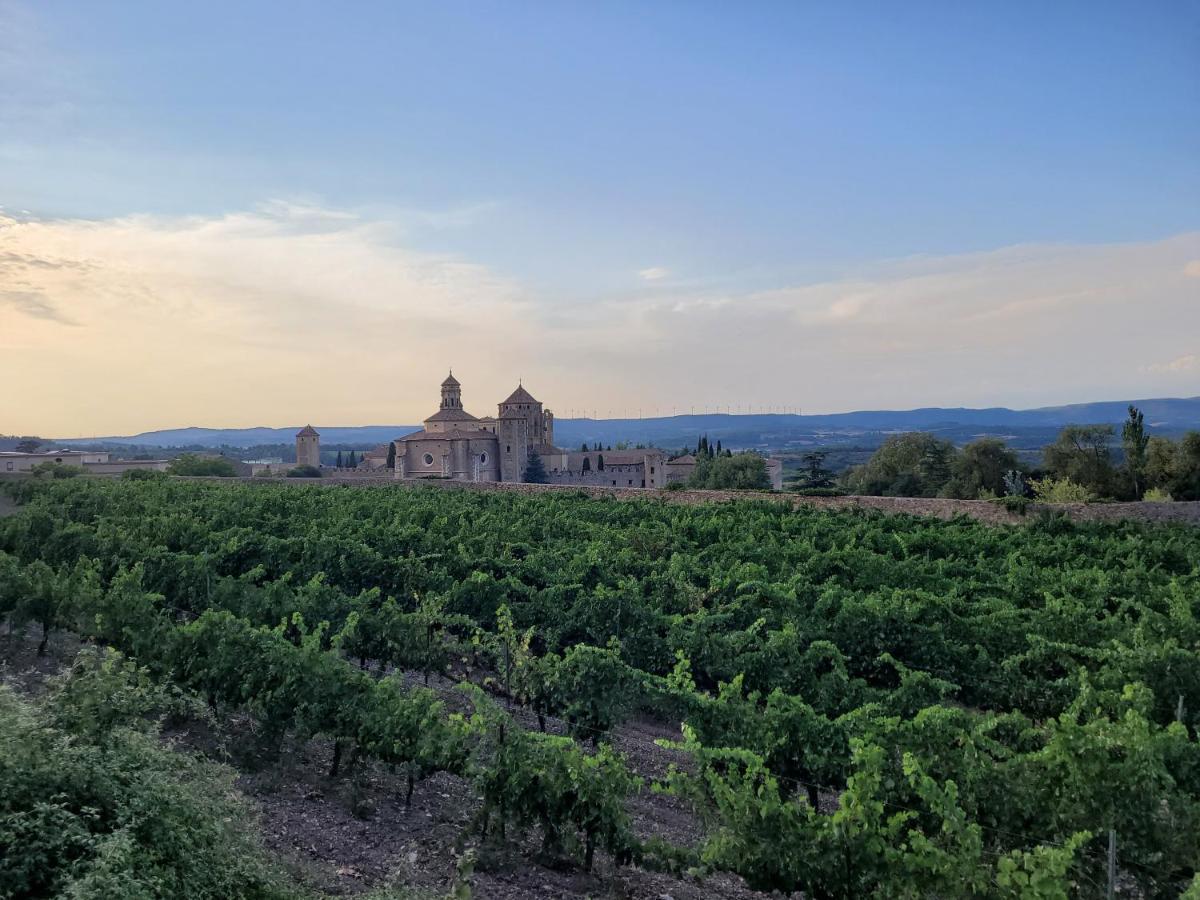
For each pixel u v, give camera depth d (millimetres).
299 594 24234
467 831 12664
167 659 17031
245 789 13945
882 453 84312
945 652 18938
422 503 53312
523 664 17984
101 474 106688
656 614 21938
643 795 15539
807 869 10227
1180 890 10047
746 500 52688
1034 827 10664
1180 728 12266
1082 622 20109
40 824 7938
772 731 13445
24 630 23062
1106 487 65438
